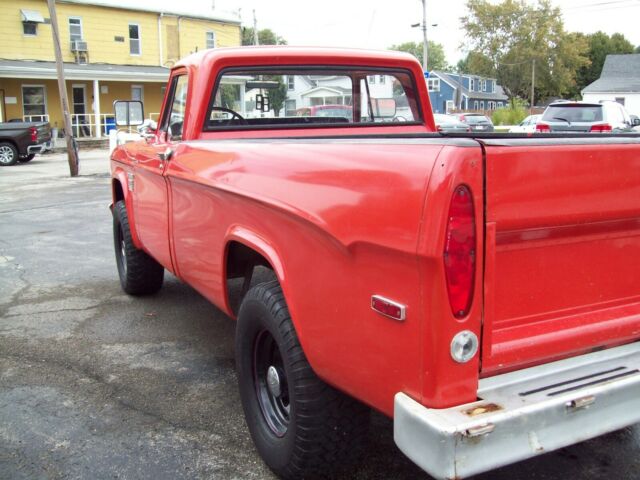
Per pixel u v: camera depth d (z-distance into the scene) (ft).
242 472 10.19
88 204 41.50
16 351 15.44
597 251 8.09
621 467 10.21
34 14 97.71
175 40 113.91
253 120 14.44
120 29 106.83
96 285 21.50
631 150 7.72
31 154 73.67
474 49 238.68
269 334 9.91
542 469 10.15
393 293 7.01
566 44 229.45
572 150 7.23
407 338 6.88
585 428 7.13
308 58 14.48
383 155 7.27
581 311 8.11
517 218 6.94
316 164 8.30
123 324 17.38
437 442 6.41
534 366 7.65
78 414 12.17
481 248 6.72
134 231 17.83
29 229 32.58
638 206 7.91
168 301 19.47
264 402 10.25
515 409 6.71
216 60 13.48
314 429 8.84
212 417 12.05
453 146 6.55
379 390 7.40
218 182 10.88
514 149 6.81
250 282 11.31
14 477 10.07
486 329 6.92
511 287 7.44
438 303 6.57
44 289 21.06
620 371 7.72
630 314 8.48
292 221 8.64
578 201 7.39
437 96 222.07
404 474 9.93
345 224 7.55
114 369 14.32
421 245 6.54
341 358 7.95
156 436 11.34
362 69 15.26
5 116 95.96
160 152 14.33
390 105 16.20
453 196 6.48
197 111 13.52
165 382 13.62
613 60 197.98
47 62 98.99
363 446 9.13
